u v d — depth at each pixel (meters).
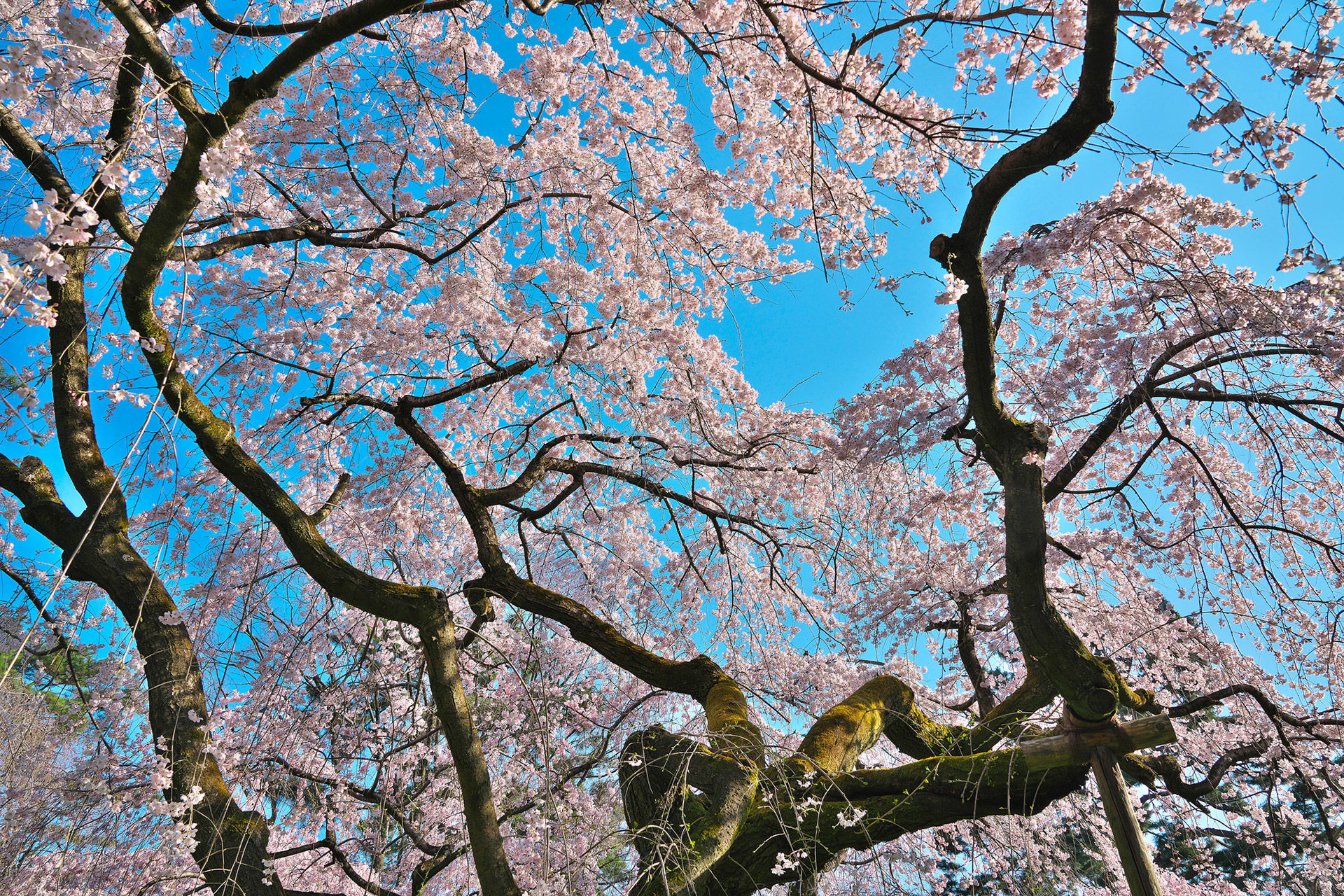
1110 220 4.72
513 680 6.58
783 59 4.69
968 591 7.03
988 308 3.94
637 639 7.22
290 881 7.04
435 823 6.68
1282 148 3.18
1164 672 7.27
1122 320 5.16
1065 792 4.10
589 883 4.76
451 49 5.32
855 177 4.77
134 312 4.10
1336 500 6.02
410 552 6.81
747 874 3.91
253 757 4.56
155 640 4.32
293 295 6.14
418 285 5.87
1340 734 5.71
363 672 5.59
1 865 4.01
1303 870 6.56
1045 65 3.94
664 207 5.61
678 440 6.36
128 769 4.23
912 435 6.08
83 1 3.74
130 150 3.75
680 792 3.89
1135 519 6.28
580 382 6.46
